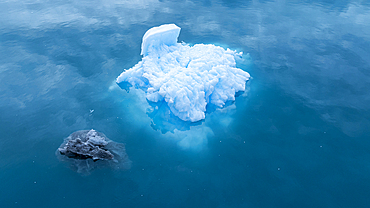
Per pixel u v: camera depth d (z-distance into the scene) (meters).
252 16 26.73
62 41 21.62
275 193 11.05
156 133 13.85
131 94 16.39
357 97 16.34
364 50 20.95
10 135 13.52
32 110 15.09
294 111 15.36
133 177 11.52
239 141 13.50
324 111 15.34
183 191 11.05
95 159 11.98
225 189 11.17
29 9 27.41
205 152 12.89
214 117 14.90
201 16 26.53
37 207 10.27
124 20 25.27
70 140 12.18
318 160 12.51
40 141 13.20
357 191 11.13
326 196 10.94
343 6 28.89
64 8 27.72
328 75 18.23
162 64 16.56
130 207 10.37
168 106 15.30
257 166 12.22
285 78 18.02
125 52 20.31
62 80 17.41
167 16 26.30
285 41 22.38
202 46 18.33
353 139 13.57
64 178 11.34
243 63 19.44
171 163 12.28
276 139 13.61
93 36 22.41
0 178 11.37
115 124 14.28
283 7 28.80
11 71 18.06
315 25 24.95
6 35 22.42
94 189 10.95
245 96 16.42
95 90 16.67
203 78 15.39
